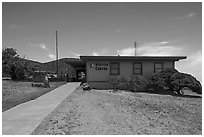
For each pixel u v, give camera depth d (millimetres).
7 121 9016
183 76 21297
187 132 9117
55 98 15516
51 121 9031
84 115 10195
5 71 34250
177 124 10297
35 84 25016
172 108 13867
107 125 8797
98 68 24406
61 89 22125
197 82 21203
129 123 9398
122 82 23375
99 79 24328
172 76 21656
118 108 12328
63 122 8898
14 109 11539
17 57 36844
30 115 10086
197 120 11562
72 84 29328
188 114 12750
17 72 34781
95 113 10727
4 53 35188
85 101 14141
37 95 17328
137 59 24562
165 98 18406
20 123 8703
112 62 24578
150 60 24953
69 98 15391
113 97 16516
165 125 9781
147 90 22859
